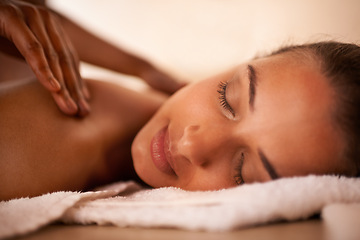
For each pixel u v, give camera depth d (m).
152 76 1.40
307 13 1.56
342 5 1.53
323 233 0.38
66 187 0.69
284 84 0.60
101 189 0.72
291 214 0.45
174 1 1.66
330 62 0.63
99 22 1.62
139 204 0.47
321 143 0.58
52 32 0.75
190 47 1.62
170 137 0.70
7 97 0.69
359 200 0.48
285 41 1.12
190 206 0.45
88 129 0.78
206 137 0.63
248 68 0.65
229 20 1.62
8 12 0.68
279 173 0.59
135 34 1.64
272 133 0.58
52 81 0.67
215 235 0.38
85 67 1.49
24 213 0.42
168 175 0.70
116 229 0.42
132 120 0.93
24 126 0.66
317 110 0.58
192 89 0.75
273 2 1.60
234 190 0.49
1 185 0.59
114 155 0.85
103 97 0.90
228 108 0.65
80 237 0.38
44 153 0.67
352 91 0.60
